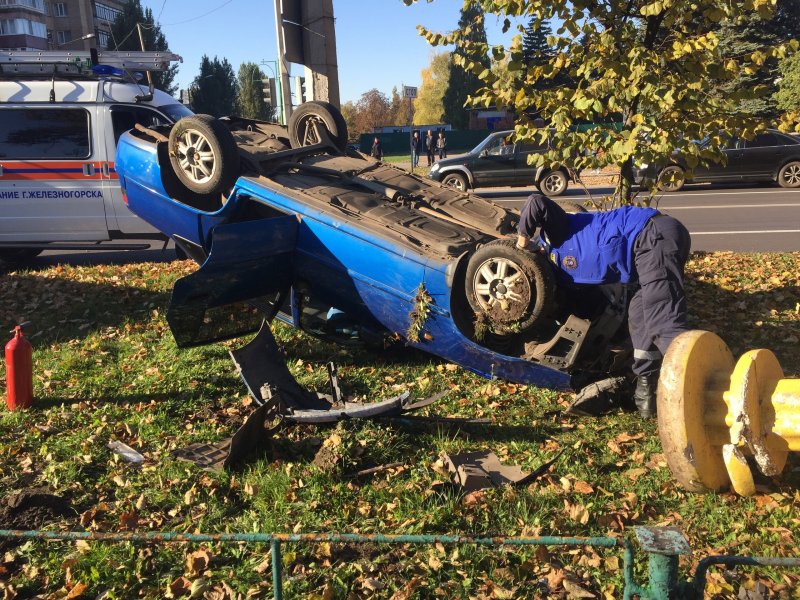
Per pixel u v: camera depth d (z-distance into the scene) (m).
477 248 5.70
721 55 6.43
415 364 6.46
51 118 10.64
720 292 8.41
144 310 8.14
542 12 6.32
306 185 6.72
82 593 3.38
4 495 4.20
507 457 4.65
